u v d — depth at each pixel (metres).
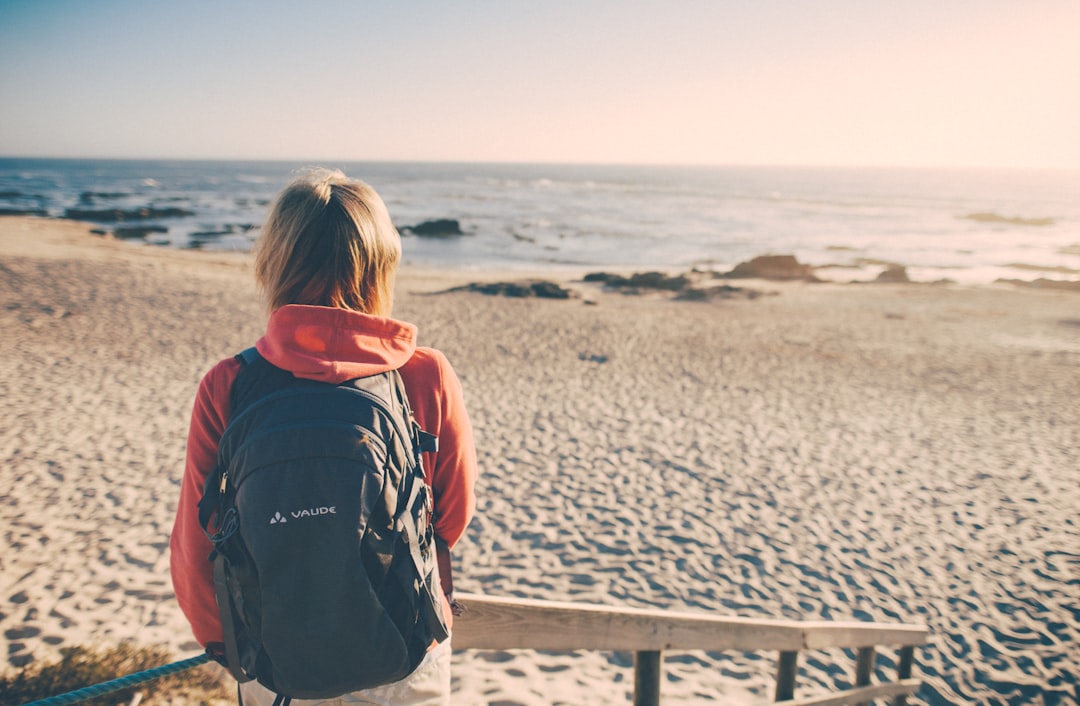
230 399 0.98
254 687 1.08
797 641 2.69
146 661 3.62
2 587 4.52
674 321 17.50
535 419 9.27
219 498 0.95
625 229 48.34
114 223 39.66
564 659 4.35
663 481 7.46
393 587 0.94
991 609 5.41
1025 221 62.91
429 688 1.12
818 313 19.67
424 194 84.19
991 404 11.13
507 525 6.27
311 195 1.04
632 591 5.35
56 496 5.96
